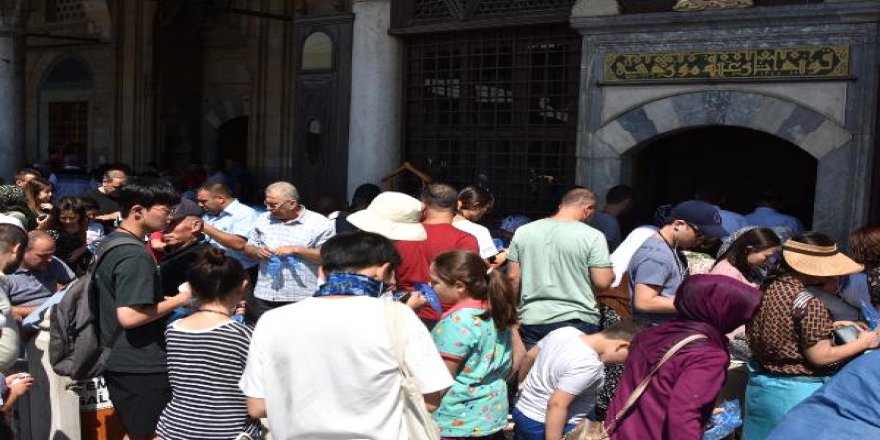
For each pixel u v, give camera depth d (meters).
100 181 11.97
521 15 10.16
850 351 4.15
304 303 3.28
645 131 9.18
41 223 7.02
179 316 5.12
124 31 17.67
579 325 5.64
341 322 3.18
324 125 11.79
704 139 12.60
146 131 17.25
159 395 4.71
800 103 8.34
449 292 4.30
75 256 7.06
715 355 3.55
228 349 4.05
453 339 4.17
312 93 11.90
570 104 10.02
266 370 3.26
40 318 5.26
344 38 11.52
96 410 5.23
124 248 4.56
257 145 16.30
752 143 12.40
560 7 9.93
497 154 10.63
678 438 3.43
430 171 11.22
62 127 19.30
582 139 9.62
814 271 4.29
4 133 15.08
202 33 17.30
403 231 5.57
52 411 5.23
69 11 18.94
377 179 11.31
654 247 5.31
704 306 3.64
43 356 5.25
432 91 11.18
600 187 9.50
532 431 4.28
